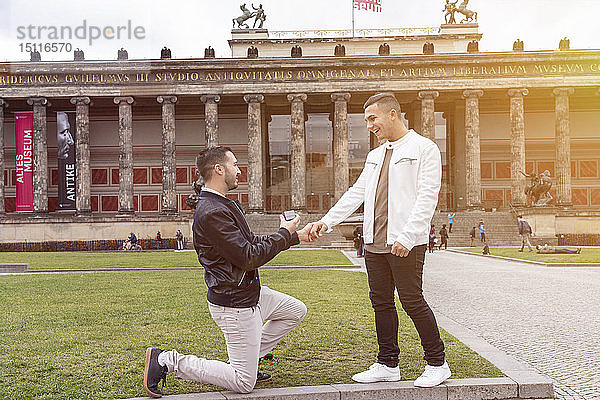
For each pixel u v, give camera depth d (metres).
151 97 77.62
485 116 84.50
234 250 6.86
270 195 85.00
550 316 14.83
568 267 32.09
